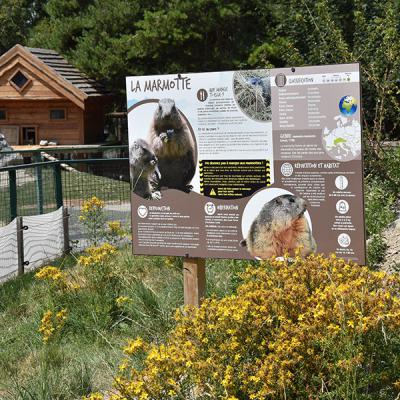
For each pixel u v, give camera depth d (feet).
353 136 17.06
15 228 30.78
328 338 12.96
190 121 18.60
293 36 44.50
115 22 80.07
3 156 63.10
